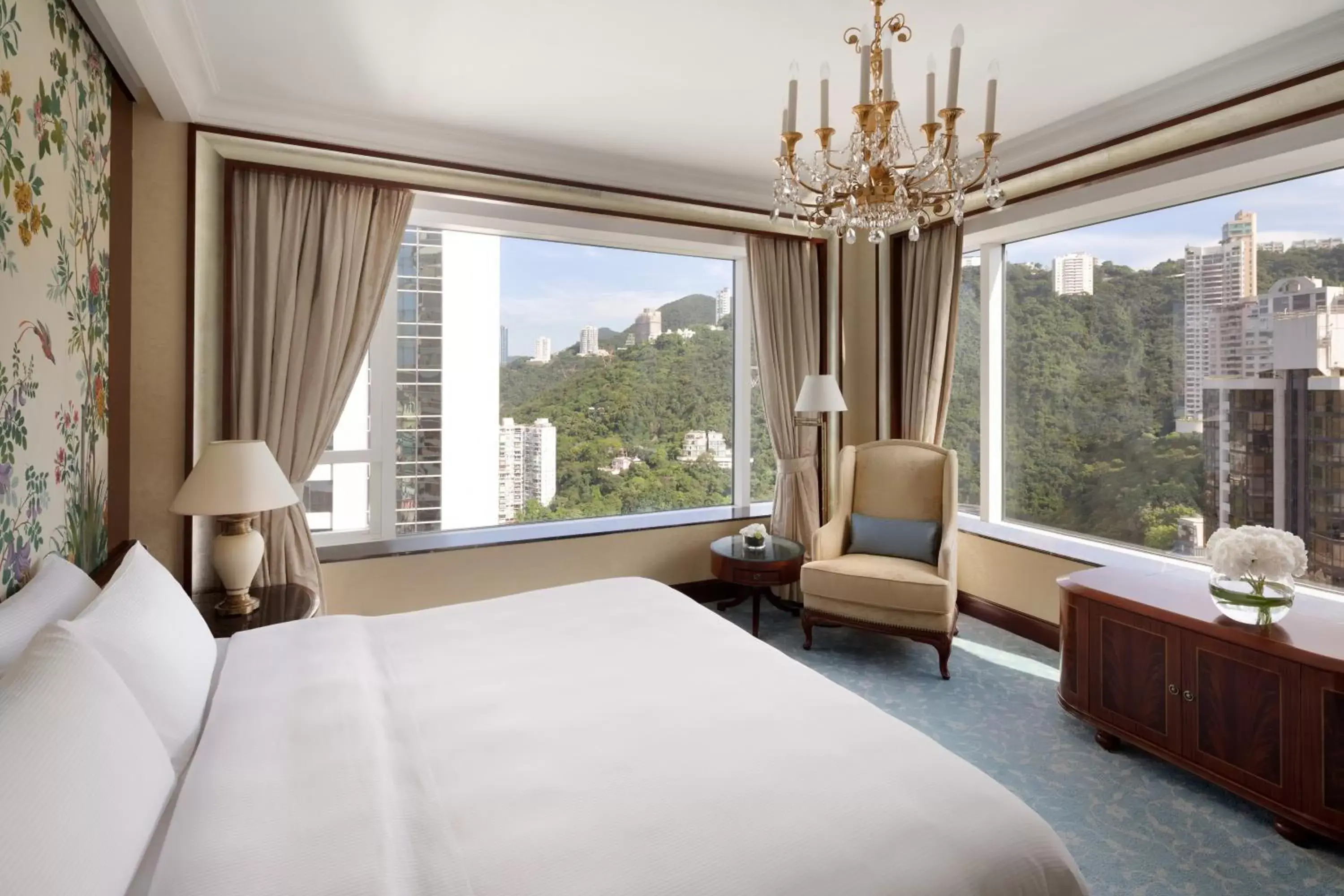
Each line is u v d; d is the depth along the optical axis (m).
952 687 3.21
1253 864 1.98
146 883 1.05
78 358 2.15
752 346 4.74
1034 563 3.76
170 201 2.87
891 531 3.81
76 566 1.99
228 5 2.26
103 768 1.01
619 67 2.70
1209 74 2.73
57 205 1.96
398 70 2.72
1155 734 2.45
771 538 4.17
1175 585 2.74
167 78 2.46
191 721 1.43
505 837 1.11
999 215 3.81
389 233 3.35
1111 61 2.67
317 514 3.63
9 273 1.64
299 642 1.96
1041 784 2.40
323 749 1.35
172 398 2.88
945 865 1.08
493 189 3.55
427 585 3.54
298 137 3.11
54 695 1.04
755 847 1.08
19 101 1.70
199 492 2.45
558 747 1.41
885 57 1.85
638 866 1.04
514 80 2.81
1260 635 2.17
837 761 1.35
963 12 2.31
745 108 3.08
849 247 4.65
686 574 4.31
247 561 2.60
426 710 1.58
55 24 1.93
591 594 2.50
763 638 3.89
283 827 1.09
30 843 0.83
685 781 1.27
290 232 3.13
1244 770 2.19
